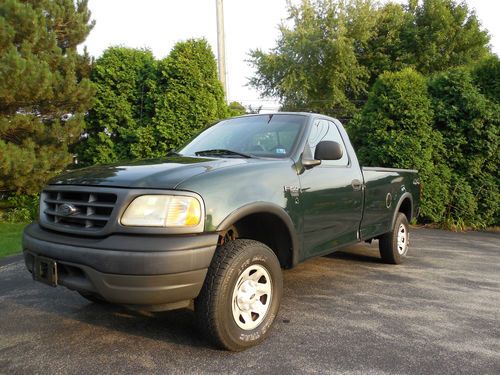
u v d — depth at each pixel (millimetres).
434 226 9898
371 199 4957
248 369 2791
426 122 9578
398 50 28578
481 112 9422
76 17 9250
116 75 9820
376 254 6562
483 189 9836
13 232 8008
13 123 7785
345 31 27438
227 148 4148
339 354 3043
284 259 3654
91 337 3287
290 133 4086
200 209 2783
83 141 10180
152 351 3041
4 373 2717
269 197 3271
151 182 2805
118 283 2584
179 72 9602
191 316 3750
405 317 3828
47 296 4301
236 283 2934
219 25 12711
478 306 4180
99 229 2760
